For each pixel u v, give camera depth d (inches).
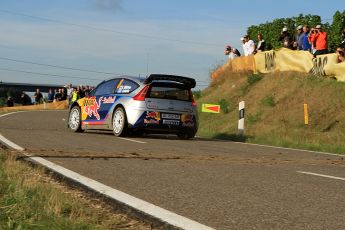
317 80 693.3
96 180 222.4
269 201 190.7
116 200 183.0
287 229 150.5
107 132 562.6
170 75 488.7
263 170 275.7
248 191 209.6
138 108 480.1
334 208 182.1
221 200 189.8
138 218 159.5
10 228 133.0
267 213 170.4
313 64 711.1
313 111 631.2
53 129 556.7
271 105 701.9
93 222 148.3
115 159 295.3
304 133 583.8
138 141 440.5
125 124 482.9
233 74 903.7
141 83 489.4
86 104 538.9
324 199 198.5
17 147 334.0
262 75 820.0
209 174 251.8
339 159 367.2
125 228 146.4
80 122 543.5
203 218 161.3
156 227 149.3
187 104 502.6
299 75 729.6
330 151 454.3
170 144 425.7
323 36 698.2
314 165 315.3
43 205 159.6
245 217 163.9
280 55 778.8
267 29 928.9
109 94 513.0
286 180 242.4
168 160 302.4
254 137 546.0
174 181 227.6
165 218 159.2
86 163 273.0
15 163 243.8
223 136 571.2
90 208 166.7
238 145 461.7
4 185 182.2
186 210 171.6
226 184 224.7
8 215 144.4
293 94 694.5
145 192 200.4
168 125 491.5
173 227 149.1
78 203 168.9
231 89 844.6
